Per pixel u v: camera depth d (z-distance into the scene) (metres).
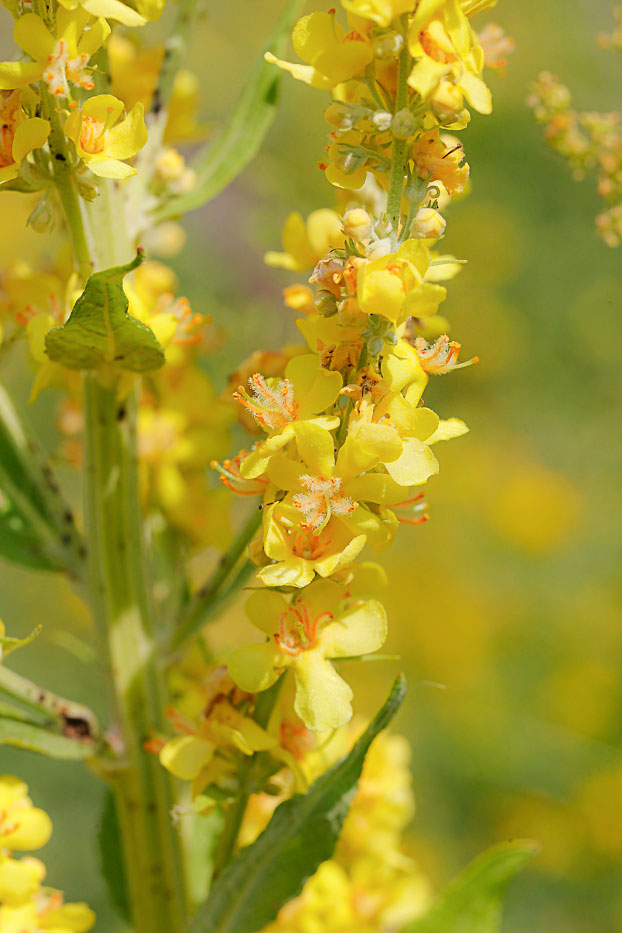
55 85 0.37
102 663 0.42
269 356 0.42
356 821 0.47
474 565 1.03
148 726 0.42
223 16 1.16
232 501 0.47
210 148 0.44
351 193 0.41
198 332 0.42
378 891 0.47
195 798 0.40
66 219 0.39
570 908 0.86
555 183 1.04
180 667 0.46
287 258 0.42
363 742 0.39
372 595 0.39
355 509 0.37
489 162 1.03
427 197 0.37
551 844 0.86
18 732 0.41
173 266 0.85
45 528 0.43
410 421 0.37
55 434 1.03
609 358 1.05
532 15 1.01
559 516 1.04
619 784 0.86
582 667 0.94
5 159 0.38
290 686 0.40
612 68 0.95
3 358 0.43
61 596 1.04
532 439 1.08
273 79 0.44
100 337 0.39
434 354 0.38
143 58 0.45
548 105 0.45
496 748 0.87
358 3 0.36
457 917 0.44
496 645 0.97
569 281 1.04
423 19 0.36
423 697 0.94
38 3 0.37
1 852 0.40
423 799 0.89
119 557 0.42
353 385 0.37
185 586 0.45
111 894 0.44
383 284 0.36
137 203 0.43
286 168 0.89
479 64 0.37
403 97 0.37
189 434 0.47
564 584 1.01
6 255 1.16
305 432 0.37
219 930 0.40
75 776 0.97
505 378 1.06
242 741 0.39
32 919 0.40
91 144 0.38
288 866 0.40
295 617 0.38
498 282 1.04
